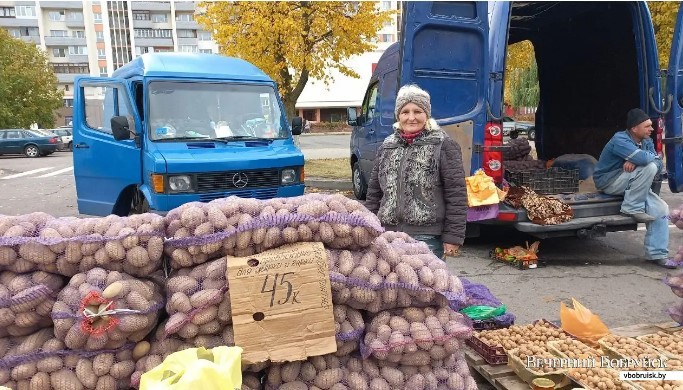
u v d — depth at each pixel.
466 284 3.61
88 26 75.56
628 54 6.55
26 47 36.69
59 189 12.32
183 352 1.68
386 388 2.05
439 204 3.07
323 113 53.75
